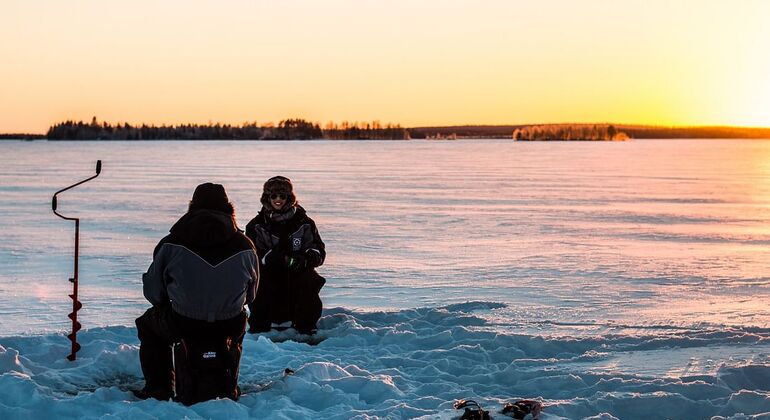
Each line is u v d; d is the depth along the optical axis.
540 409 5.19
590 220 23.86
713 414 5.37
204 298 5.45
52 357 6.71
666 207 28.14
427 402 5.57
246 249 5.62
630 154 98.12
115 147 128.62
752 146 154.00
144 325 5.72
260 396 5.70
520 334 7.72
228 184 39.09
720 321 9.32
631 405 5.43
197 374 5.50
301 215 8.27
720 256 16.17
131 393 5.67
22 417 5.07
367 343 7.75
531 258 15.88
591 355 6.97
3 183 39.38
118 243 18.36
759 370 6.20
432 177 46.59
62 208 26.81
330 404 5.58
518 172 52.84
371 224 22.62
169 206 27.67
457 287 12.48
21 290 12.60
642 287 12.30
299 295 8.26
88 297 12.01
